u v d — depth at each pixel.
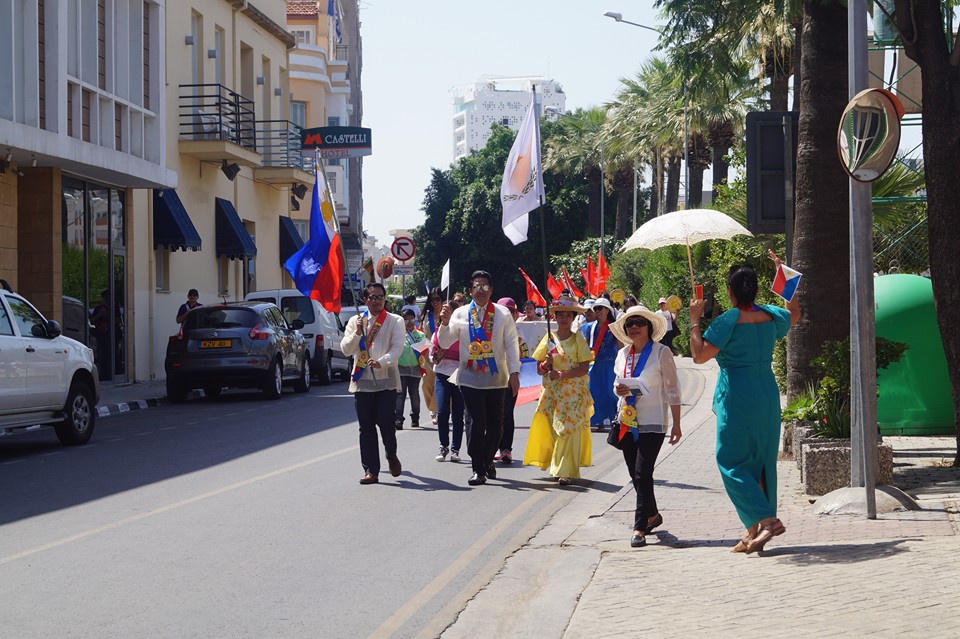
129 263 27.78
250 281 37.81
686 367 33.75
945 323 10.70
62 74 22.30
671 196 55.03
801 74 12.42
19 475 12.52
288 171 38.06
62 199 24.44
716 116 41.47
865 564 7.03
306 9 62.91
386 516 9.84
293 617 6.57
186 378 22.97
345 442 15.36
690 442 14.96
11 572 7.66
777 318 7.85
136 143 26.58
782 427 12.71
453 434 13.60
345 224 55.22
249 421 18.77
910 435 13.88
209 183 33.53
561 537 8.96
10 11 20.61
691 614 6.16
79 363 15.61
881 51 14.98
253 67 38.16
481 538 8.91
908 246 18.78
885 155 8.22
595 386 16.72
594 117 67.00
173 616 6.56
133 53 26.75
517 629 6.30
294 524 9.43
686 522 9.27
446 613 6.67
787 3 12.41
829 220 12.27
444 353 13.61
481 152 79.00
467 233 75.88
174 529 9.19
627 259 52.50
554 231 73.44
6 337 14.12
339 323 31.20
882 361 10.86
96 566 7.83
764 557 7.53
